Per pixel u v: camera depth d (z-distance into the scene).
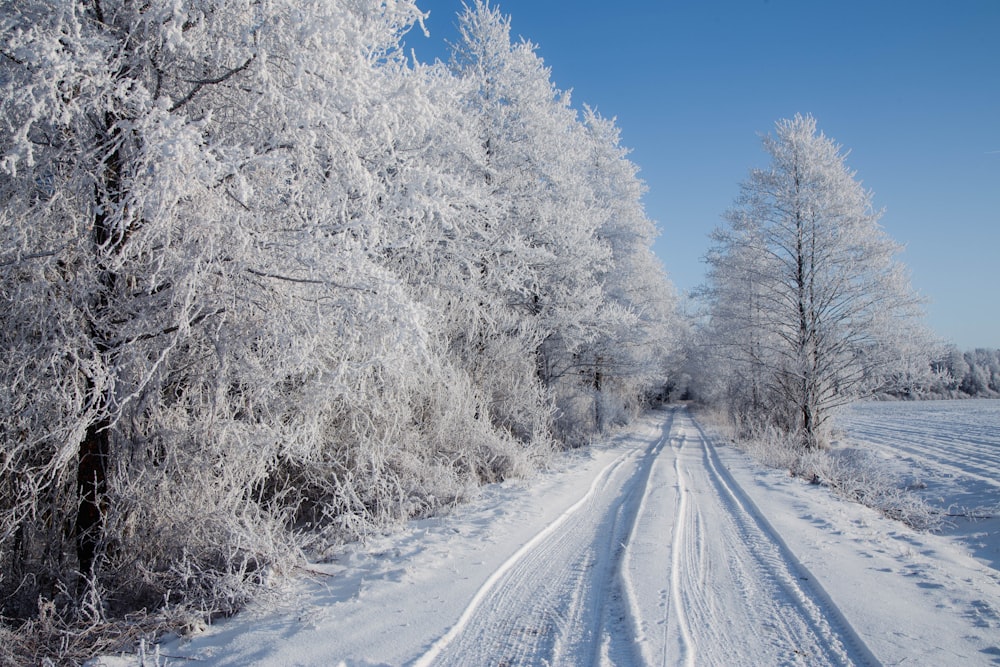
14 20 4.51
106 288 5.24
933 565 5.52
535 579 5.16
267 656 3.70
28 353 4.97
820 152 18.19
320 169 5.75
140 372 5.22
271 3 5.04
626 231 23.70
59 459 4.80
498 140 16.45
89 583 4.72
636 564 5.43
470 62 17.16
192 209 5.05
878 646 3.61
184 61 5.50
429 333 10.39
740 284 19.59
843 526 7.25
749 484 10.73
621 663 3.47
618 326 21.25
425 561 5.71
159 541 5.53
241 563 5.18
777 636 3.85
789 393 19.73
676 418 39.41
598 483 10.77
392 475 8.38
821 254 18.16
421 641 3.83
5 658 4.00
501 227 14.52
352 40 5.55
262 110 5.58
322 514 7.71
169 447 5.80
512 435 13.80
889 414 41.41
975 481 13.55
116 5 5.20
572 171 19.52
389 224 7.05
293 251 5.40
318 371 6.25
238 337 5.56
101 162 4.89
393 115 5.78
